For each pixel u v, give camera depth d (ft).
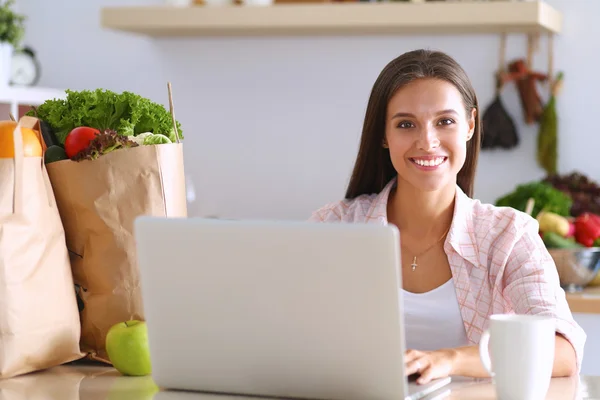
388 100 6.41
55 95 12.84
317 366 4.38
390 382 4.26
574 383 5.08
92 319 5.54
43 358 5.22
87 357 5.66
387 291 4.14
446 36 12.78
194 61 13.64
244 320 4.45
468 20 11.68
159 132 5.90
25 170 5.17
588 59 12.37
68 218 5.54
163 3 13.84
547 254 6.20
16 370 5.11
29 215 5.17
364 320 4.22
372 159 6.89
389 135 6.40
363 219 6.88
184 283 4.51
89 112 5.82
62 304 5.32
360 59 13.12
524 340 4.28
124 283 5.45
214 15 12.35
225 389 4.66
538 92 12.53
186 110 13.70
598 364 9.30
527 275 6.05
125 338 5.15
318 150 13.32
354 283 4.19
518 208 10.46
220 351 4.56
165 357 4.72
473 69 12.72
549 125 12.34
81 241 5.54
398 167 6.35
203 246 4.42
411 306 6.48
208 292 4.48
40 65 14.14
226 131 13.58
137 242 4.55
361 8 11.98
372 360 4.26
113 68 13.91
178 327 4.62
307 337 4.36
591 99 12.38
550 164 12.35
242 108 13.52
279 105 13.39
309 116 13.33
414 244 6.62
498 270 6.23
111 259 5.45
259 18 12.26
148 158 5.38
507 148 12.50
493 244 6.29
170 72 13.73
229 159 13.58
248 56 13.46
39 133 5.45
